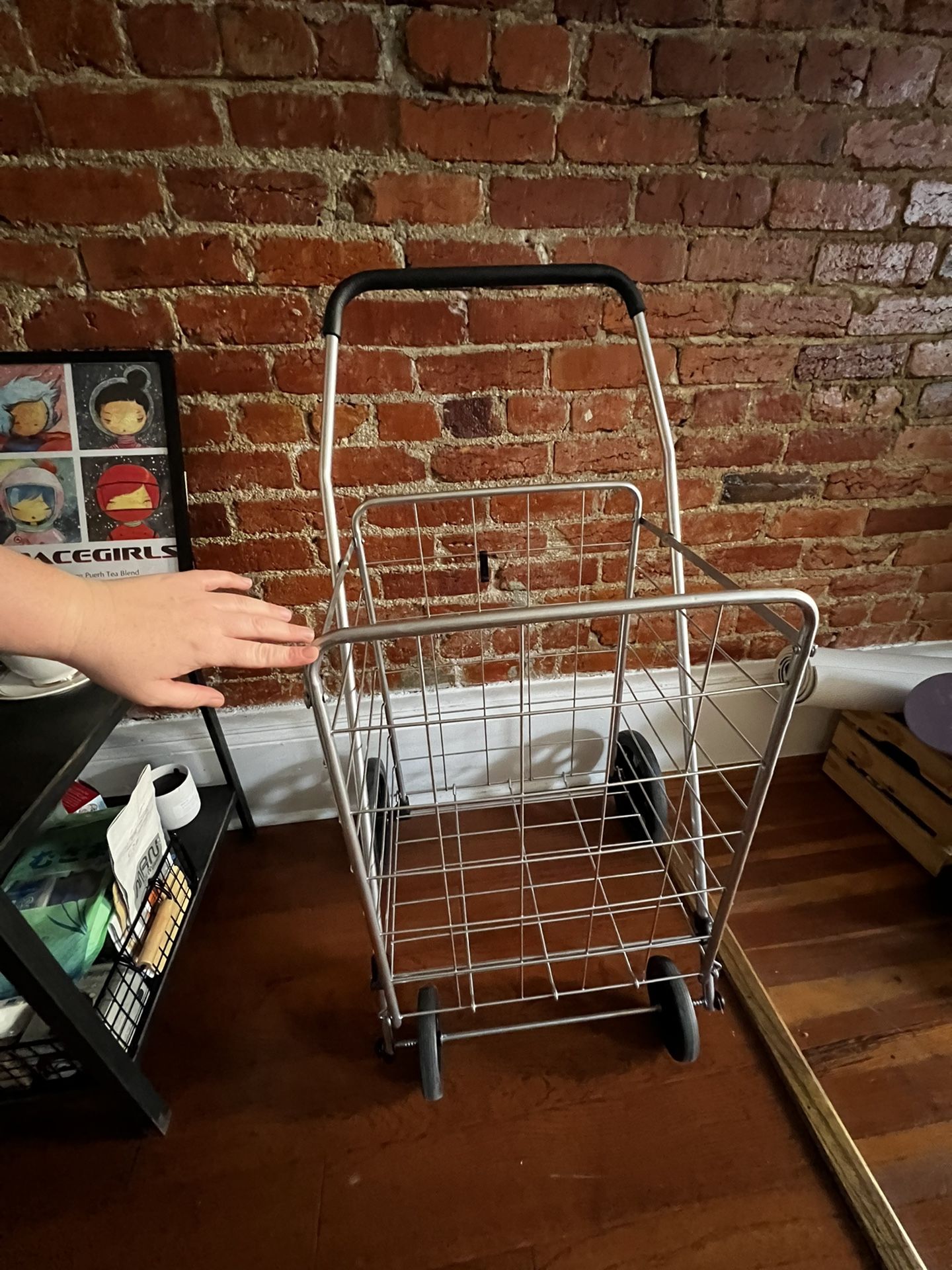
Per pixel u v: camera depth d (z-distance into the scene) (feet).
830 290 3.31
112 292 2.84
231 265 2.85
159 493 3.14
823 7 2.67
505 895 3.70
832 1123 2.61
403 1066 2.91
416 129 2.69
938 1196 2.45
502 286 2.44
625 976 3.25
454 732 4.16
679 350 3.34
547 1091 2.80
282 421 3.22
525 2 2.52
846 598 4.33
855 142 2.97
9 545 3.10
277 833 4.19
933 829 3.74
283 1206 2.47
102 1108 2.77
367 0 2.45
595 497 3.66
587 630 4.05
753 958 3.32
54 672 2.65
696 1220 2.40
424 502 3.25
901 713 4.06
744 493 3.81
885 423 3.73
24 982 2.03
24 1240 2.39
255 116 2.59
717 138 2.87
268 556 3.53
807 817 4.20
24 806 2.06
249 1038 3.04
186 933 3.28
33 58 2.40
